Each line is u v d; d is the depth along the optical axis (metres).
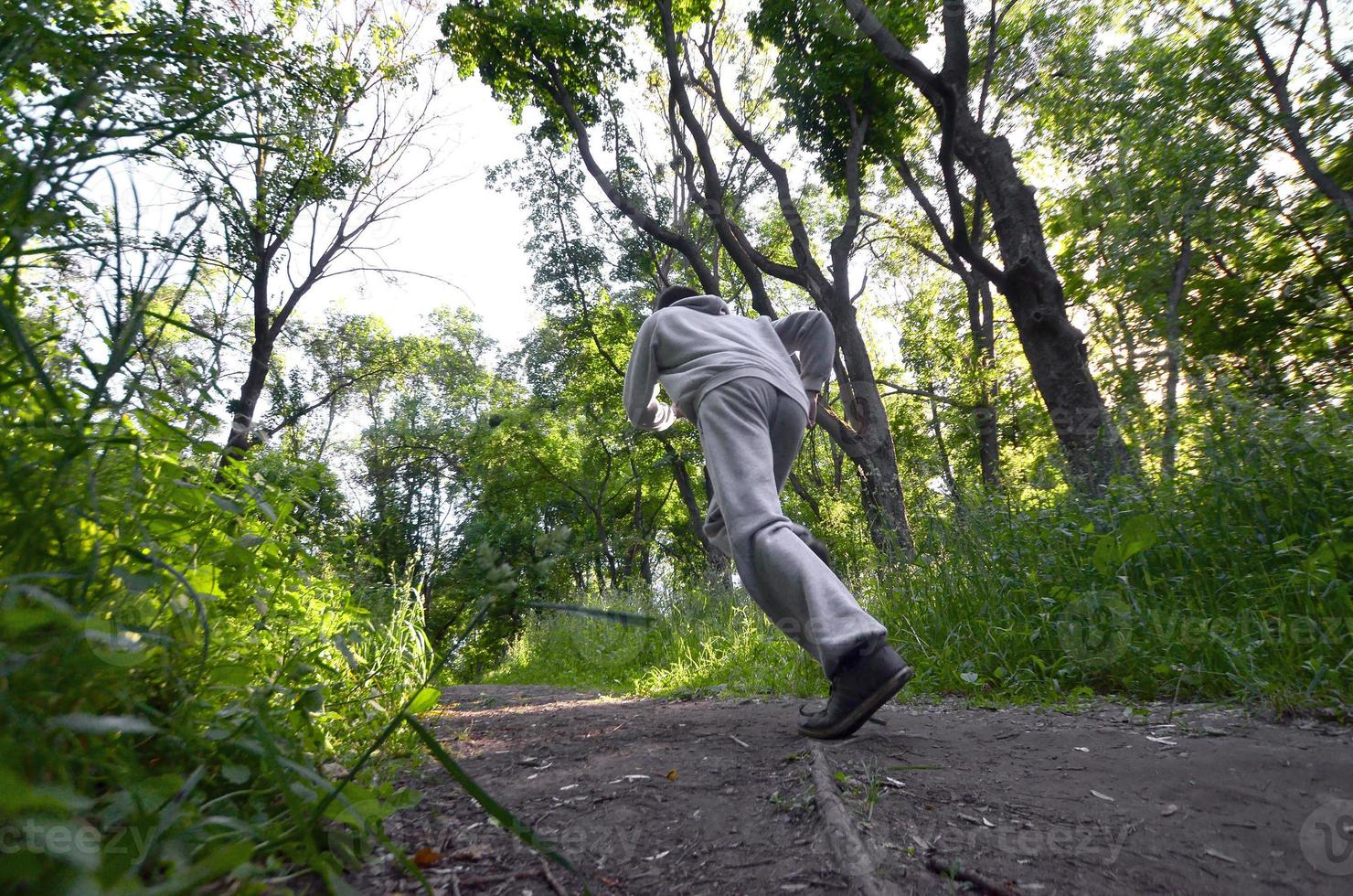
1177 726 2.64
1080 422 9.03
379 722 2.50
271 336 12.87
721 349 2.92
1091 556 4.10
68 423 1.33
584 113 17.91
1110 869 1.52
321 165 11.95
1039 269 10.80
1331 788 1.90
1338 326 4.83
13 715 1.03
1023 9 18.58
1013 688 3.52
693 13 17.05
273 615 2.13
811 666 4.38
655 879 1.53
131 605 1.42
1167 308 13.16
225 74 1.56
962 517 4.96
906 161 20.17
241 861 0.96
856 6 11.38
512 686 6.27
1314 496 3.79
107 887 0.88
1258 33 16.62
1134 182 14.86
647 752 2.55
